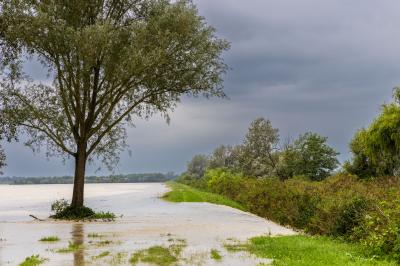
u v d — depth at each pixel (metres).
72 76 31.11
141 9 33.22
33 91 31.73
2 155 31.58
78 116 32.62
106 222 29.16
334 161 60.34
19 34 28.55
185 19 31.78
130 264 14.55
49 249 17.81
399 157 37.75
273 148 71.75
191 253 16.62
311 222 23.23
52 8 29.81
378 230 16.30
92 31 28.77
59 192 105.19
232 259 15.30
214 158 105.50
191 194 58.69
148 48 31.20
